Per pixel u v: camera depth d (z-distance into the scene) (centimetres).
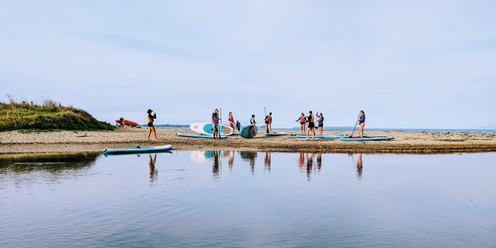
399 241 528
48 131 2939
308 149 2177
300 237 544
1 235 550
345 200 787
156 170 1243
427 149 2208
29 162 1443
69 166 1330
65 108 3688
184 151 2047
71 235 551
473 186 966
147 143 2453
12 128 2856
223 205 738
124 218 643
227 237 545
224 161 1543
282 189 905
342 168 1323
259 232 567
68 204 739
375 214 675
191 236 548
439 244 516
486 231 578
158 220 632
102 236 547
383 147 2252
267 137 3338
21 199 781
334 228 589
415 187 948
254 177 1096
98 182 995
